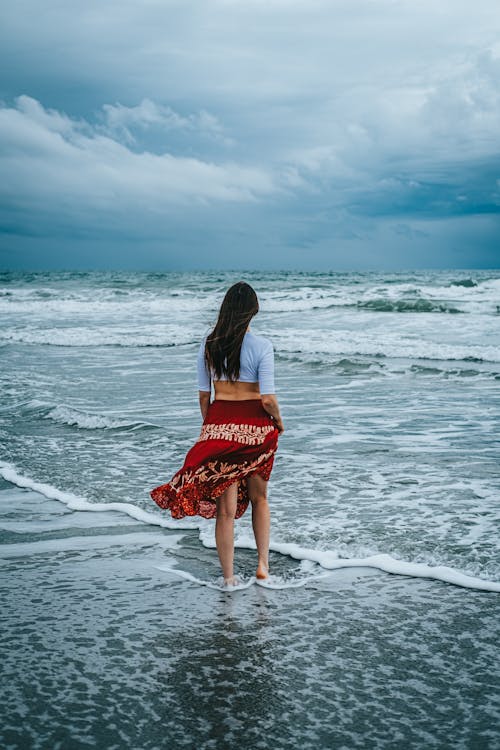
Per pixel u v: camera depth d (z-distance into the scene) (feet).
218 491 12.32
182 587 12.55
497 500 16.92
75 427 26.43
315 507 16.63
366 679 9.20
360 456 21.56
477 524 15.17
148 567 13.57
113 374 40.63
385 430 25.41
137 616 11.30
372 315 77.87
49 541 15.08
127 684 9.13
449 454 21.66
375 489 18.03
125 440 24.04
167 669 9.52
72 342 58.08
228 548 12.59
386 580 12.66
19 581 12.85
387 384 36.55
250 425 12.23
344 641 10.31
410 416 28.04
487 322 68.18
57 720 8.29
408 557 13.50
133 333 64.23
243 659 9.79
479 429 25.43
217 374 12.37
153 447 22.95
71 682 9.18
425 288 115.14
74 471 20.35
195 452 12.20
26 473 20.34
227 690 8.97
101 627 10.89
